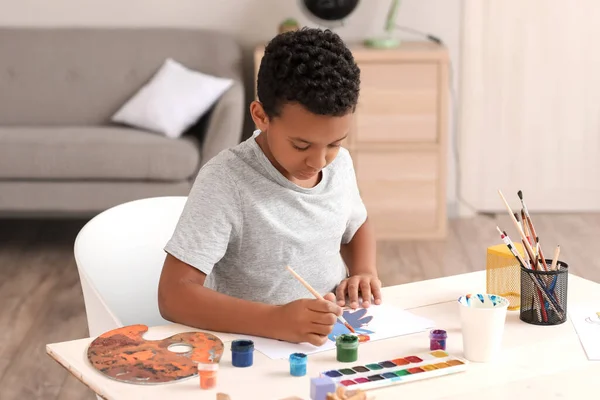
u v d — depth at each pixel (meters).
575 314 1.57
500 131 4.70
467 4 4.58
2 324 3.23
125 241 1.84
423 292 1.70
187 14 4.68
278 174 1.63
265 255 1.64
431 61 4.20
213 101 4.24
